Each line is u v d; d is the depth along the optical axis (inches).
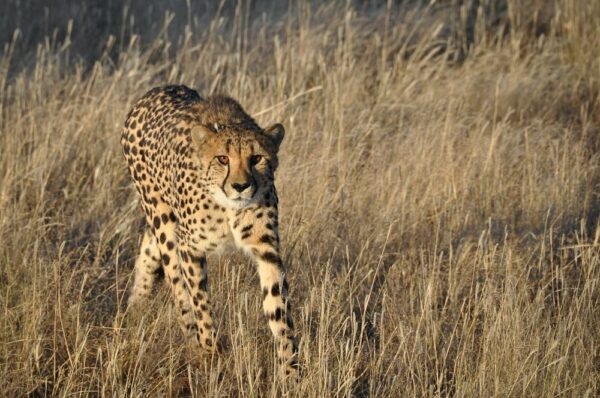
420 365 328.5
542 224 457.4
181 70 610.2
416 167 481.1
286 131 505.0
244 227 331.3
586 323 356.8
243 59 621.3
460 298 397.1
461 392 318.7
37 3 679.1
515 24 697.0
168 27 667.4
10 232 410.0
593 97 617.0
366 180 479.5
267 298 335.9
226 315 374.6
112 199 465.1
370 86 617.0
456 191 466.9
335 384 330.6
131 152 390.0
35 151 475.8
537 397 322.7
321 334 321.1
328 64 622.5
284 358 330.6
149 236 386.3
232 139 323.0
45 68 605.9
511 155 518.0
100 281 402.0
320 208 434.3
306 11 674.2
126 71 582.6
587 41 655.8
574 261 423.2
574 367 334.3
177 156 347.3
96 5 693.9
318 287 387.2
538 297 359.6
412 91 589.6
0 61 612.1
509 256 383.6
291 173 464.4
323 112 557.9
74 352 338.0
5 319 341.7
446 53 621.9
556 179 481.4
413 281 399.5
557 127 561.9
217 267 400.2
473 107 590.2
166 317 367.2
